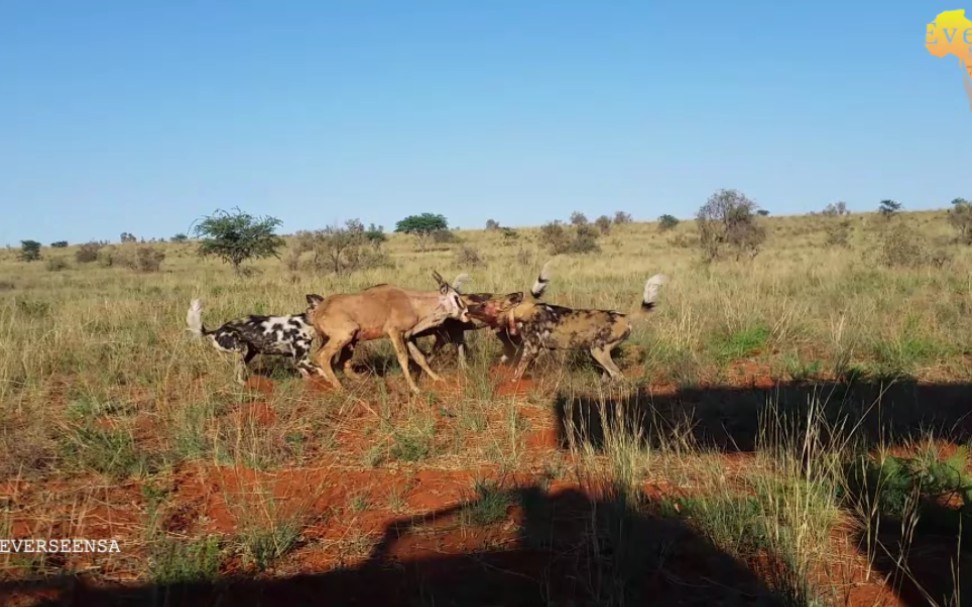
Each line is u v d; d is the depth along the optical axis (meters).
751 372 10.04
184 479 6.50
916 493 5.66
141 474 6.50
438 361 10.88
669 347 10.73
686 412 8.16
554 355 10.59
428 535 5.57
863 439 6.86
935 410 8.07
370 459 6.93
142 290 23.27
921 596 4.73
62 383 9.24
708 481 6.15
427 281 21.39
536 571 5.06
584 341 9.75
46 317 14.60
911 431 7.48
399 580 4.97
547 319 9.91
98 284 28.70
